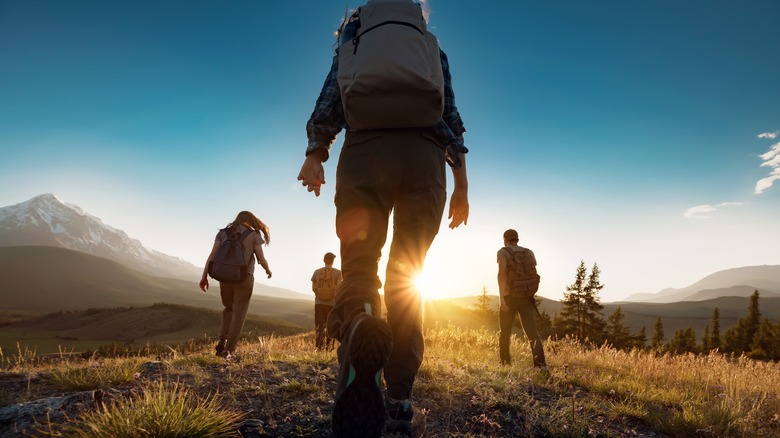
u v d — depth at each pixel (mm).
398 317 1767
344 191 1700
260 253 5879
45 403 2619
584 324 57312
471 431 2592
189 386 3201
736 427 3373
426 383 3676
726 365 7047
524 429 2750
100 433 2064
